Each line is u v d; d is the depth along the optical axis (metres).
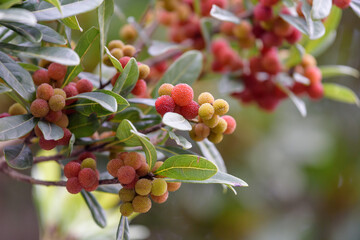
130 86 0.43
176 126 0.39
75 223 0.59
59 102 0.42
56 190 0.59
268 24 0.51
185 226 0.95
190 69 0.48
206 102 0.41
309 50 0.57
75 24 0.42
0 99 0.76
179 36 0.60
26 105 0.43
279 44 0.52
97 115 0.43
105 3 0.43
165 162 0.41
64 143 0.43
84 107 0.43
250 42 0.54
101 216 0.46
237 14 0.58
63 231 0.58
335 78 0.94
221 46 0.57
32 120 0.42
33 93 0.42
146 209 0.41
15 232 0.84
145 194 0.41
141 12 0.75
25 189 0.86
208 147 0.46
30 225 0.86
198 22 0.58
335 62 0.93
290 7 0.48
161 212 0.94
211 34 0.56
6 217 0.84
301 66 0.55
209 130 0.41
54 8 0.41
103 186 0.46
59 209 0.59
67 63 0.40
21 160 0.42
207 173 0.41
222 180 0.41
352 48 0.92
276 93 0.56
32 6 0.41
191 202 0.94
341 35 0.90
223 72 0.59
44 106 0.41
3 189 0.84
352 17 0.88
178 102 0.41
